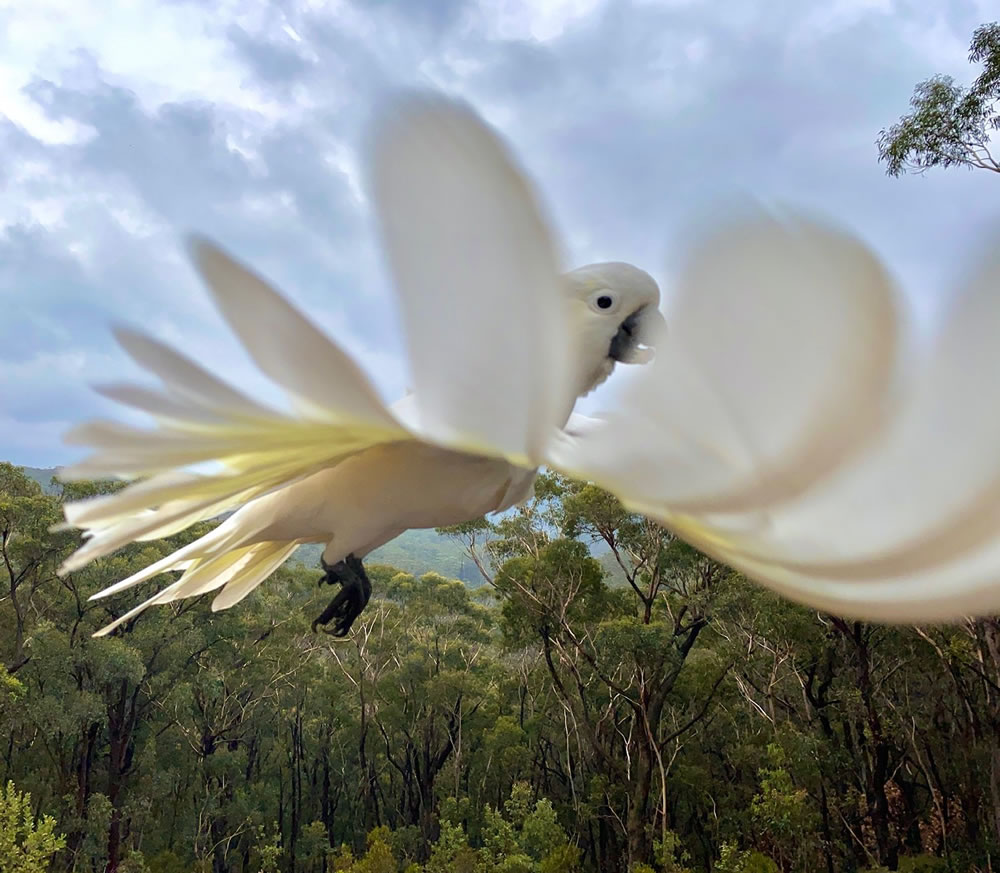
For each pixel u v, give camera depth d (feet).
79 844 82.69
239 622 92.48
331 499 6.10
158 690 89.92
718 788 79.25
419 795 102.68
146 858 87.81
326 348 2.70
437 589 121.49
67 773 90.74
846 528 2.43
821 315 1.84
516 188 2.14
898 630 65.92
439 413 2.61
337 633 6.67
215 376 3.10
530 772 96.89
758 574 3.38
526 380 2.45
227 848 96.32
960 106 37.78
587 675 80.07
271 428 3.59
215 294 2.72
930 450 2.06
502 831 71.26
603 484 2.62
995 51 36.88
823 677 73.05
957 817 73.46
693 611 68.08
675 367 2.15
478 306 2.35
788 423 2.14
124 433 3.53
